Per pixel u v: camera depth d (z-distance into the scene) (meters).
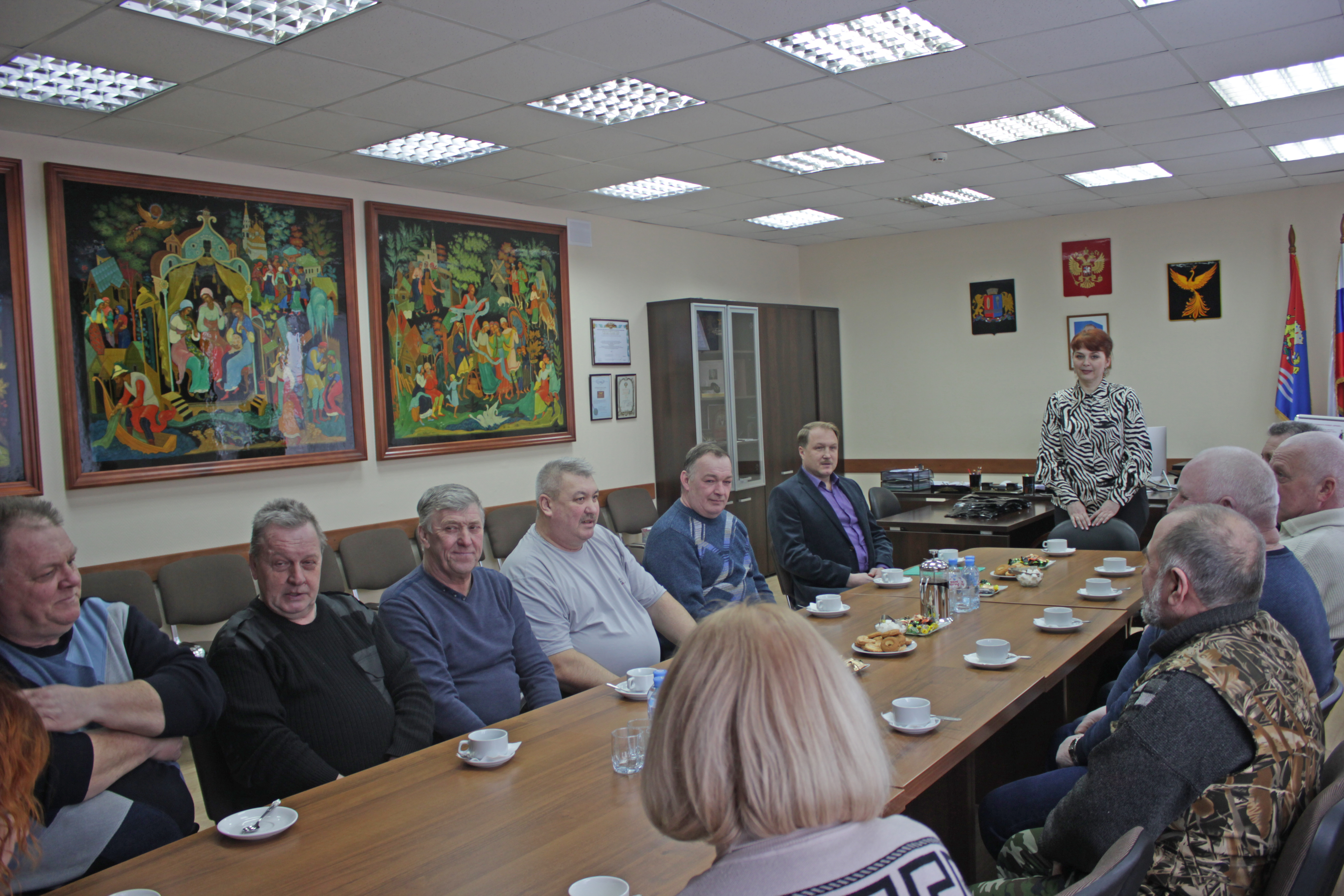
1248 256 7.00
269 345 5.01
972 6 3.32
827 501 4.12
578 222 6.78
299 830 1.63
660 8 3.20
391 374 5.59
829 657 0.93
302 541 2.26
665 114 4.43
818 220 7.52
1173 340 7.33
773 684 0.88
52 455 4.25
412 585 2.68
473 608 2.72
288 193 5.08
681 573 3.42
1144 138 5.27
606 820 1.62
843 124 4.75
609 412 7.04
